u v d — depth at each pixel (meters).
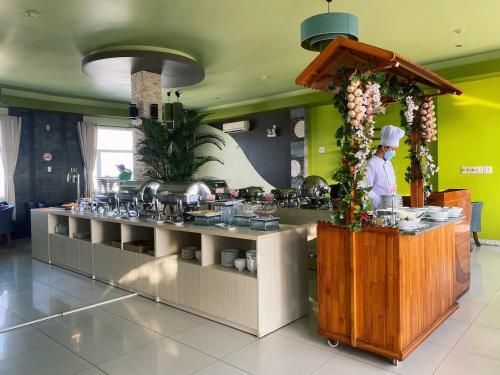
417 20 4.95
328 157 8.77
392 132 3.67
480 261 5.41
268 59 6.53
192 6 4.51
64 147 9.42
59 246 5.50
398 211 2.93
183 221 3.96
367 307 2.64
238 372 2.52
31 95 8.49
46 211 5.85
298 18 4.88
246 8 4.57
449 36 5.52
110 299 4.04
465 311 3.52
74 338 3.10
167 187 4.19
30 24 4.94
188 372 2.53
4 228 7.23
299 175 9.05
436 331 3.09
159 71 6.44
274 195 5.80
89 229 5.52
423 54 6.32
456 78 6.50
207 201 4.17
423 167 3.94
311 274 4.95
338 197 2.79
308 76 2.96
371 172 3.70
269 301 3.11
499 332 3.07
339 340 2.79
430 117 3.95
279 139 9.72
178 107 8.48
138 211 4.69
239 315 3.17
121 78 6.95
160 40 5.58
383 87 3.44
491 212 6.55
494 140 6.47
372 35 5.47
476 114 6.62
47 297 4.16
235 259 3.42
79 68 6.80
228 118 10.50
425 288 2.87
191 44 5.77
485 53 6.26
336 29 3.73
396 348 2.53
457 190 4.28
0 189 8.54
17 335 3.19
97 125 9.88
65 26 5.02
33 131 8.94
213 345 2.92
